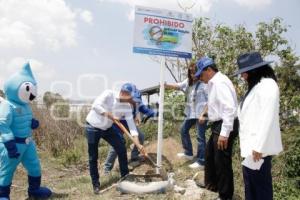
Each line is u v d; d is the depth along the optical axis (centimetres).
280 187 729
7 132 604
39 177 664
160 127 659
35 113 1075
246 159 447
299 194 716
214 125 543
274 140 437
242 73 461
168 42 660
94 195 642
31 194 665
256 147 431
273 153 439
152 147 788
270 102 429
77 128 1095
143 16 646
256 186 458
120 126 634
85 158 954
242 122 455
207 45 1102
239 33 1083
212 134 548
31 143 659
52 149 1013
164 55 658
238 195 610
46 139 1048
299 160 779
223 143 513
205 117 653
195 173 668
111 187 665
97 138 644
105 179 715
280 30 1088
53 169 875
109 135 651
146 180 644
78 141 1074
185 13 668
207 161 564
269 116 428
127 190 621
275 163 796
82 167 886
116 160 817
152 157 746
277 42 1091
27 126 639
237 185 666
